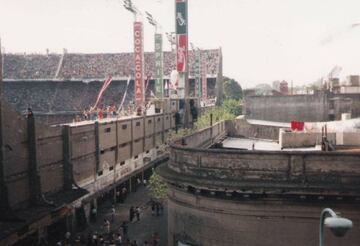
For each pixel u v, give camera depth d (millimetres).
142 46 74750
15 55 131625
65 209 35094
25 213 31391
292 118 58781
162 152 73250
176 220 24453
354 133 31312
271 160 20594
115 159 51750
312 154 20109
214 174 21719
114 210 45906
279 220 20469
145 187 60125
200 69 114688
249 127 46969
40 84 125188
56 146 38125
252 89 70812
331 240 19906
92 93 121875
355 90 64375
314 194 19656
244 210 20938
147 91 118938
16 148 31938
